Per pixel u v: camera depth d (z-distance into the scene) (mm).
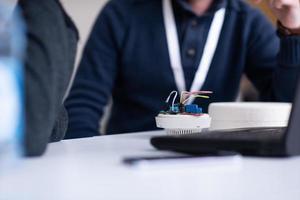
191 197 333
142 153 565
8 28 413
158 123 783
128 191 350
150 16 1437
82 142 721
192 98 939
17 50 432
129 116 1439
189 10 1369
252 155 523
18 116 429
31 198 331
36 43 493
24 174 419
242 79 1569
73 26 621
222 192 349
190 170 434
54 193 345
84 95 1397
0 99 391
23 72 474
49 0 537
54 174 419
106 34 1470
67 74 564
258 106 816
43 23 505
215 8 1409
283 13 1247
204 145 545
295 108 508
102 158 520
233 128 774
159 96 1396
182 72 1364
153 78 1399
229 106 826
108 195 338
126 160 470
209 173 423
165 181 386
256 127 748
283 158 515
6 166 432
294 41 1258
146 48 1416
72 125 1321
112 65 1467
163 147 583
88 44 1489
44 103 491
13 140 426
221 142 537
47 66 493
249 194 346
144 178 398
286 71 1288
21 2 515
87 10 2078
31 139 488
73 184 376
